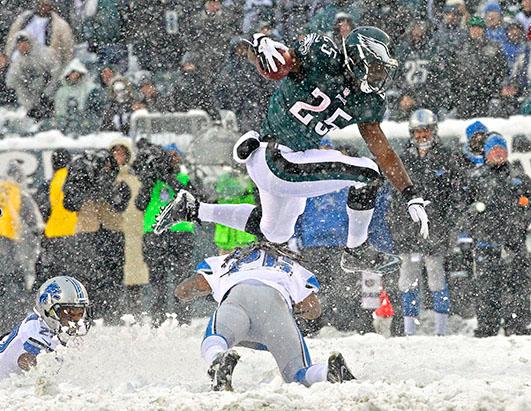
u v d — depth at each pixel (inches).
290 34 1728.6
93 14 1759.4
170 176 1408.7
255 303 845.8
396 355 1061.1
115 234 1417.3
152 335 1088.2
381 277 1364.4
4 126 1673.2
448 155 1341.0
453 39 1654.8
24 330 953.5
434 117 1336.1
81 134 1667.1
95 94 1689.2
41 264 1425.9
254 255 883.4
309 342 1190.3
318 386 743.1
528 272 1355.8
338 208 1337.4
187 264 1422.2
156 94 1665.8
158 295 1421.0
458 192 1338.6
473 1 1702.8
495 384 742.5
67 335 956.0
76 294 956.0
